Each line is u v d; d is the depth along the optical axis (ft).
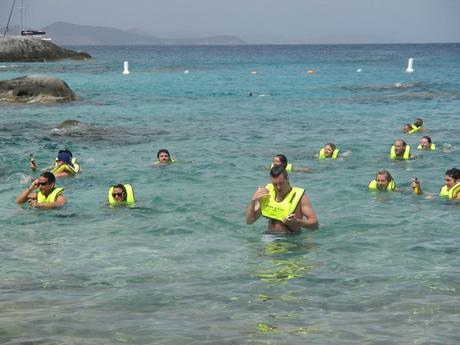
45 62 273.54
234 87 144.05
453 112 92.43
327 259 27.17
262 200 31.50
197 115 90.79
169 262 27.02
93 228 33.40
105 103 107.55
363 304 21.45
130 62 296.71
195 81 164.55
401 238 30.68
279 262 26.81
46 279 24.66
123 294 22.72
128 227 33.55
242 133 72.59
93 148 62.13
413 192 42.06
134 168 51.67
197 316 20.42
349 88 140.36
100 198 40.91
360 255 27.78
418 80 166.30
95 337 18.66
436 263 26.43
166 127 78.07
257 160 55.47
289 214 30.76
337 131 73.87
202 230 32.73
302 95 123.13
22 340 18.43
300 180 46.60
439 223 33.78
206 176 48.55
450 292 22.62
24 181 46.83
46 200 38.50
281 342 18.16
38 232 32.58
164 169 51.13
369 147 62.39
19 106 102.37
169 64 278.05
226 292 22.85
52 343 18.21
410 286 23.34
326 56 429.38
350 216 35.45
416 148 61.26
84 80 165.99
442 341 18.25
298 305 21.42
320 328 19.27
